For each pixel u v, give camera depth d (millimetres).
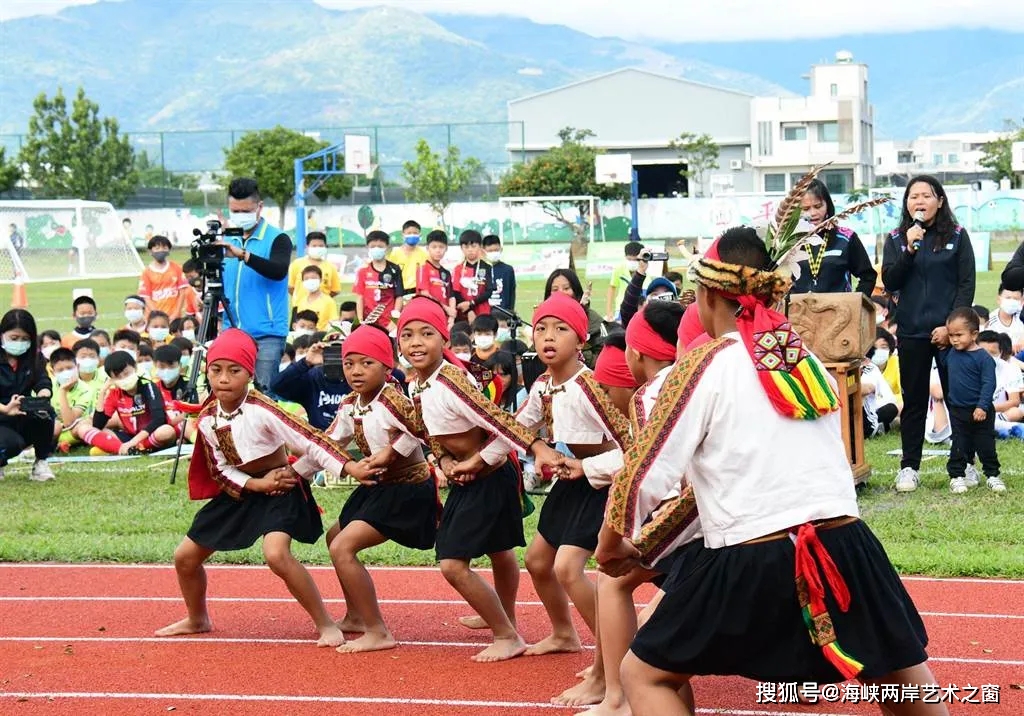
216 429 7719
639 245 17531
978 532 9953
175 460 13133
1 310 35156
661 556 5410
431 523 7914
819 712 6312
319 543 10359
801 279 11703
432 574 9578
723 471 4695
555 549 7145
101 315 33281
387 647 7625
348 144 55438
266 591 9164
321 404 11984
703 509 4793
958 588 8625
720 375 4719
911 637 4660
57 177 69312
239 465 7789
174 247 62406
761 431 4668
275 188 67188
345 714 6477
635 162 84750
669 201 54250
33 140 69688
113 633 8133
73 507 11961
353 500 7883
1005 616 7938
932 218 11320
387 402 7633
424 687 6867
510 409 12648
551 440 7227
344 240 58188
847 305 11094
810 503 4652
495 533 7312
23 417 13234
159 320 17781
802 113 80938
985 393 11281
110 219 46156
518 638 7438
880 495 11484
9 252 41594
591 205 51500
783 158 81000
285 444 7871
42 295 40969
